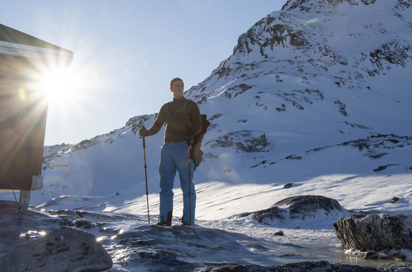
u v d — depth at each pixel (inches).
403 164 1248.8
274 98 4279.0
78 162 3732.8
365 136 3368.6
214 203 1248.8
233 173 1925.4
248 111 4033.0
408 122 4180.6
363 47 6865.2
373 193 873.5
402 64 6333.7
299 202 481.4
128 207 1681.8
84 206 2059.5
